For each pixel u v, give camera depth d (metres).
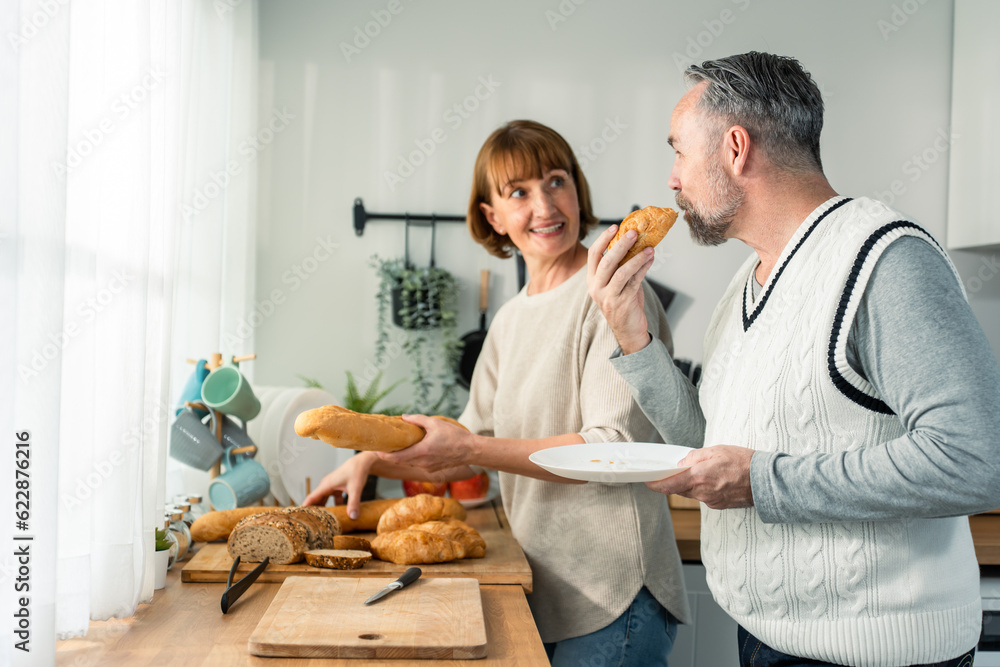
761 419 0.81
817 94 0.85
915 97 2.16
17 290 0.67
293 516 1.15
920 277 0.69
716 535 0.89
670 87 2.15
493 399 1.45
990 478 0.63
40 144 0.68
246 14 1.85
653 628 1.17
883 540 0.75
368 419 1.07
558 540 1.21
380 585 0.98
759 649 0.88
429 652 0.79
